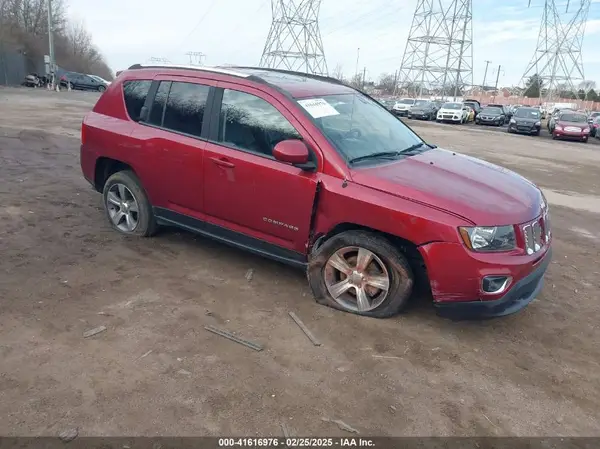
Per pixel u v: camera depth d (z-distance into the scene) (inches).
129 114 201.6
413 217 139.5
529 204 150.9
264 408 114.1
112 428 105.4
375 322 153.6
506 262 137.1
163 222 199.8
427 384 126.9
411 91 2792.8
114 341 135.8
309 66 2101.4
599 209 344.2
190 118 182.5
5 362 124.2
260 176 162.6
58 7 2758.4
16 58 1967.3
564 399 125.2
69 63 2925.7
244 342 139.0
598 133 1096.2
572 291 191.2
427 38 2672.2
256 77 172.6
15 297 154.7
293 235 162.2
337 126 165.6
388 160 164.4
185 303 158.4
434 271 139.9
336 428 109.7
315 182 152.9
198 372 125.1
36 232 209.6
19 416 107.0
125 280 171.5
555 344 150.8
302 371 128.3
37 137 464.8
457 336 149.9
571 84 2797.7
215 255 197.5
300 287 174.4
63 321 143.7
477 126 1389.0
